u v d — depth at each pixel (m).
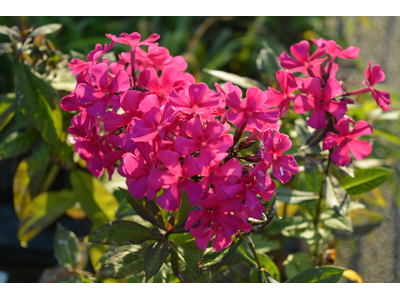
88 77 1.12
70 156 1.85
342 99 1.29
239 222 0.95
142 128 0.93
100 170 1.14
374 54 4.38
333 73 1.32
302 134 1.61
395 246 2.84
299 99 1.19
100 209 1.92
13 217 2.97
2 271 2.77
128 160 0.95
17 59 1.66
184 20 3.90
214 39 4.18
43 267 2.84
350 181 1.63
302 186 1.86
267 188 0.93
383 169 1.59
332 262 1.77
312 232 1.67
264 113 0.98
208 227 0.92
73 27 3.55
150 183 0.90
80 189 1.91
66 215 2.98
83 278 1.63
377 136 2.73
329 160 1.44
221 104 1.04
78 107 1.08
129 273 1.16
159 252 1.11
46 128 1.67
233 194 0.89
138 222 1.29
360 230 1.92
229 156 0.99
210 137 0.90
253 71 3.78
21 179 2.05
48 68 1.77
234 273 1.41
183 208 1.16
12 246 2.88
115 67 1.21
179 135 1.00
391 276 2.62
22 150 1.84
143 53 1.21
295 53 1.32
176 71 1.05
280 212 1.94
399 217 3.08
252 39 3.74
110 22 4.04
